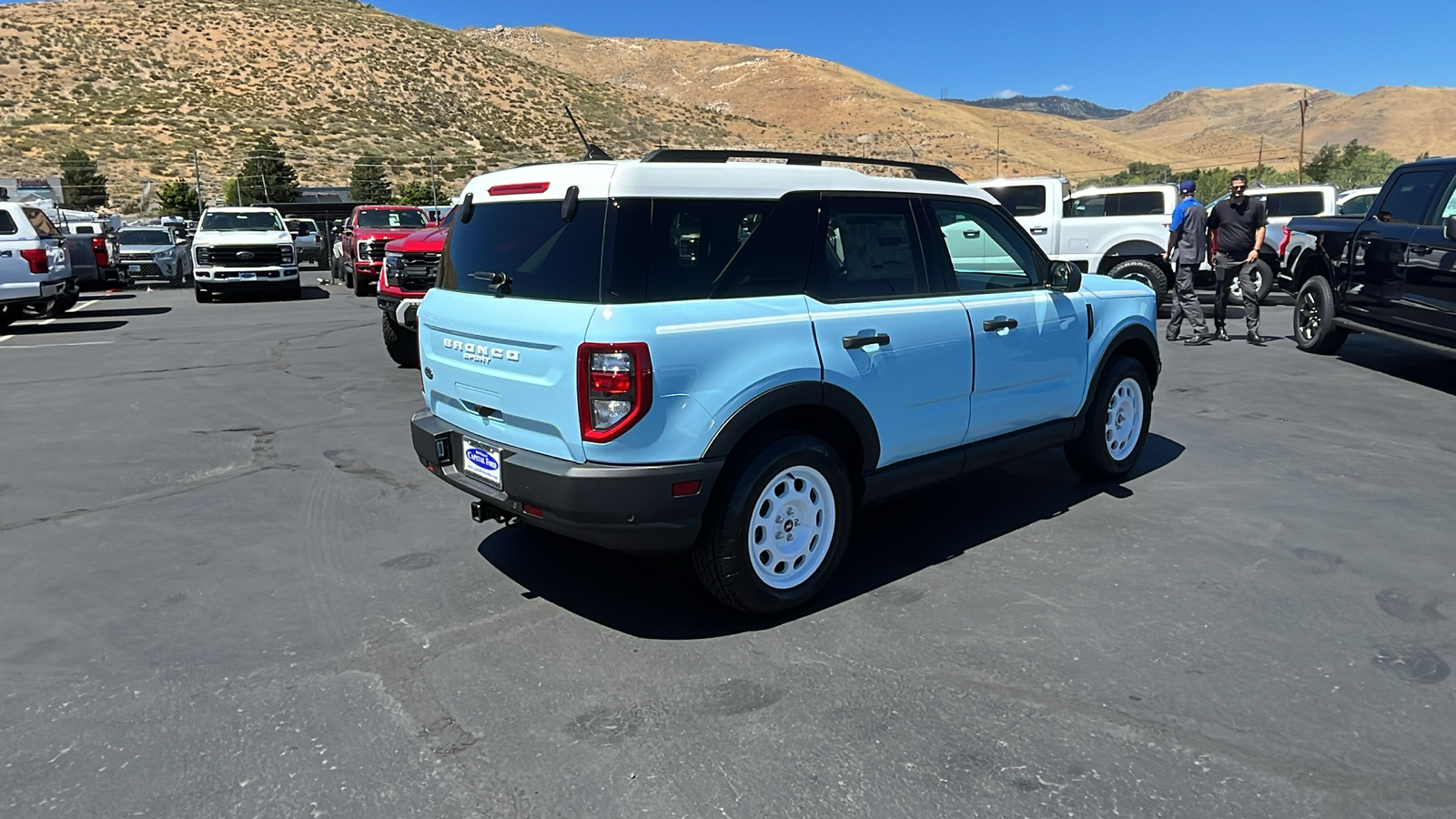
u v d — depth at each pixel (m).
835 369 3.86
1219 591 4.09
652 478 3.40
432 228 10.16
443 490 5.73
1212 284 15.53
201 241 18.44
